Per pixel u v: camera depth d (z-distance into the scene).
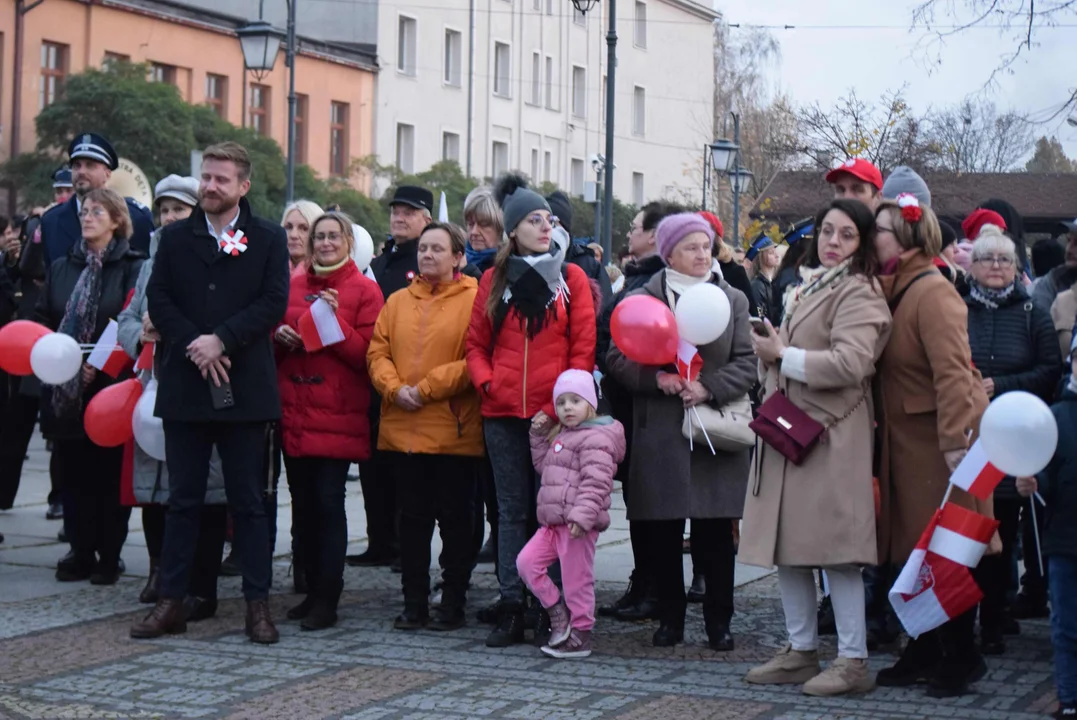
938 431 5.75
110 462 8.18
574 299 6.84
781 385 5.99
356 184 39.25
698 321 6.42
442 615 7.18
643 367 6.65
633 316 6.43
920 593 5.60
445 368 6.97
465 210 8.17
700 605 7.88
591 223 40.78
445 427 7.06
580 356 6.77
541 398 6.72
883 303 5.86
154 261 7.04
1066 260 8.13
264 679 6.14
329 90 41.25
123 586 8.22
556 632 6.59
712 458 6.66
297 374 7.29
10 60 32.22
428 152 45.41
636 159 57.53
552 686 6.04
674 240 6.78
